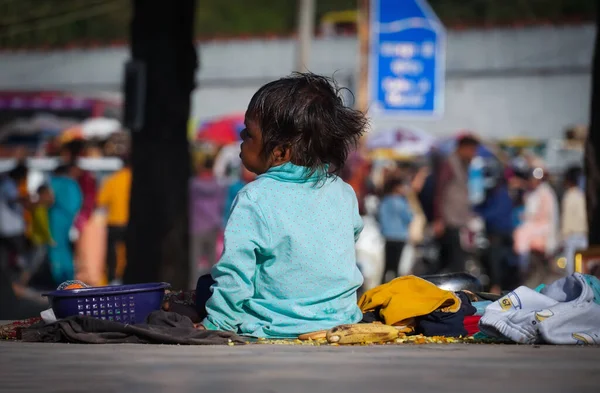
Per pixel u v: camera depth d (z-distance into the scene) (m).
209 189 31.86
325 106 8.48
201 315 8.67
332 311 8.28
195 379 5.52
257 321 8.19
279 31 56.94
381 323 8.44
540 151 46.53
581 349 7.27
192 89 20.23
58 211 30.98
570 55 50.91
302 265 8.23
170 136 19.75
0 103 51.84
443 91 51.84
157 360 6.35
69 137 45.66
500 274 31.69
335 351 6.97
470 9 57.19
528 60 51.22
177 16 19.84
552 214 33.69
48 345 7.54
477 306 9.09
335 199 8.51
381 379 5.54
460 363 6.25
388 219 30.56
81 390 5.16
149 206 19.67
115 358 6.46
